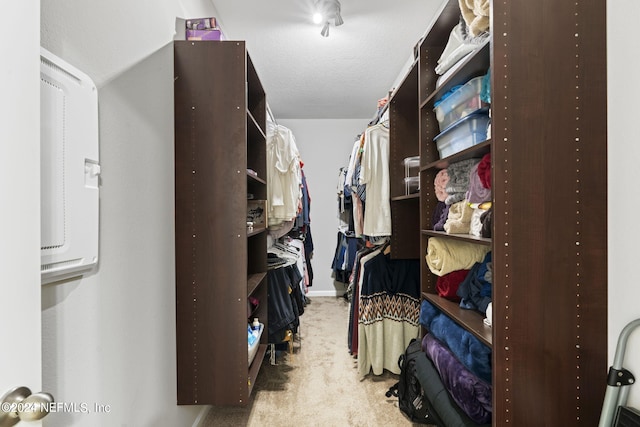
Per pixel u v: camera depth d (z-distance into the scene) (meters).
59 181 0.74
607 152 1.01
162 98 1.31
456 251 1.46
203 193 1.41
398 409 1.75
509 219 1.00
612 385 0.92
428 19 2.16
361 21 2.18
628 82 0.96
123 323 1.03
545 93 1.01
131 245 1.08
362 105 3.72
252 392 1.93
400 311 2.12
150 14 1.22
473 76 1.33
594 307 1.01
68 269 0.76
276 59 2.67
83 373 0.84
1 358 0.49
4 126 0.50
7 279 0.50
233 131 1.41
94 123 0.86
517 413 1.00
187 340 1.40
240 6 2.03
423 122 1.65
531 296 1.00
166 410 1.31
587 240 1.01
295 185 2.45
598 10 1.01
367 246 2.49
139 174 1.13
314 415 1.70
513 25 1.00
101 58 0.93
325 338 2.79
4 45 0.50
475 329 1.14
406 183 2.08
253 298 2.13
